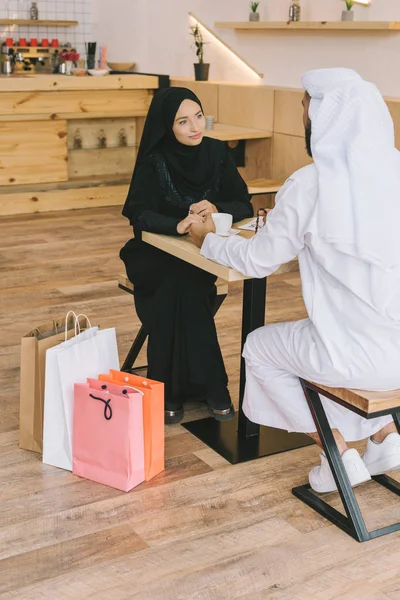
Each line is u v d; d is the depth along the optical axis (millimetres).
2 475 2514
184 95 2762
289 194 2057
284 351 2248
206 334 2879
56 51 7324
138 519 2275
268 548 2143
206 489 2449
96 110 6797
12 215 6566
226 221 2559
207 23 6590
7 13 7398
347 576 2025
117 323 3971
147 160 2861
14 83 6332
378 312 1999
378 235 1943
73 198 6832
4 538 2174
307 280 2121
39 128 6559
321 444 2293
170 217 2723
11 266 4980
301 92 5449
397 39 4832
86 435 2451
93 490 2430
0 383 3234
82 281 4691
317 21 5371
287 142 5695
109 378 2527
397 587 1985
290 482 2502
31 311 4129
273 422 2465
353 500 2209
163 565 2062
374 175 1951
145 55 7492
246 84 6203
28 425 2645
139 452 2447
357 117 1963
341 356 2070
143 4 7371
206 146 2912
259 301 2645
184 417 2975
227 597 1938
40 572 2029
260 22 5805
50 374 2475
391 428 2387
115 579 2004
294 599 1934
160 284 2859
